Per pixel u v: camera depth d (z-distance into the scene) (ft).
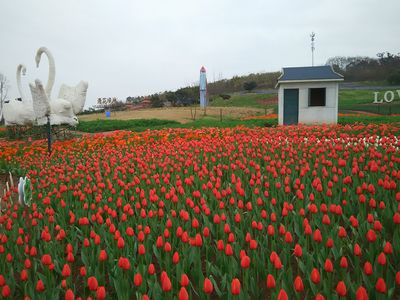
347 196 20.67
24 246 17.95
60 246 17.37
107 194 24.93
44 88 62.44
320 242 14.80
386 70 281.74
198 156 35.68
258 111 169.78
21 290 14.96
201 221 20.57
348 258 15.81
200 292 13.42
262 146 36.50
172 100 226.58
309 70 84.48
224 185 26.50
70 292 11.58
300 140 40.06
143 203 21.72
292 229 18.39
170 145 41.11
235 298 12.07
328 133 46.50
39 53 68.80
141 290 13.48
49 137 45.32
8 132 81.10
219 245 14.73
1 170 40.91
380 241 15.81
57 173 32.96
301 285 11.39
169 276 14.51
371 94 211.61
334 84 80.69
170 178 28.35
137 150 42.78
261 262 14.51
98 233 18.92
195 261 14.80
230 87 304.91
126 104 255.29
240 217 18.35
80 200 22.94
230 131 53.11
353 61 321.32
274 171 24.39
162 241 15.80
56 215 22.38
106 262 16.42
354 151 30.30
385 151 29.99
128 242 16.92
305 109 81.61
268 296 14.11
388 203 18.44
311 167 27.96
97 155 41.47
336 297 11.59
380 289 11.12
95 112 226.38
